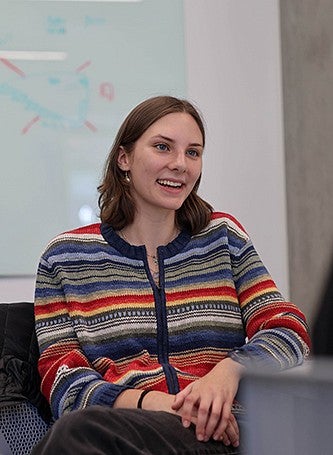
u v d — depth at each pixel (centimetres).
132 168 226
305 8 386
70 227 389
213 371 193
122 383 204
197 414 182
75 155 389
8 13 382
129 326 217
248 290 228
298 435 70
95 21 390
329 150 374
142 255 225
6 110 382
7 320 225
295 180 397
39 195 385
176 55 397
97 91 391
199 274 227
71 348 217
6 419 212
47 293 224
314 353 77
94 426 164
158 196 221
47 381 210
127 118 230
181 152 222
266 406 71
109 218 229
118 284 222
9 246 382
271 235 405
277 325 215
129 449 162
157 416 178
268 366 72
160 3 395
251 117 404
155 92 396
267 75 404
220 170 402
